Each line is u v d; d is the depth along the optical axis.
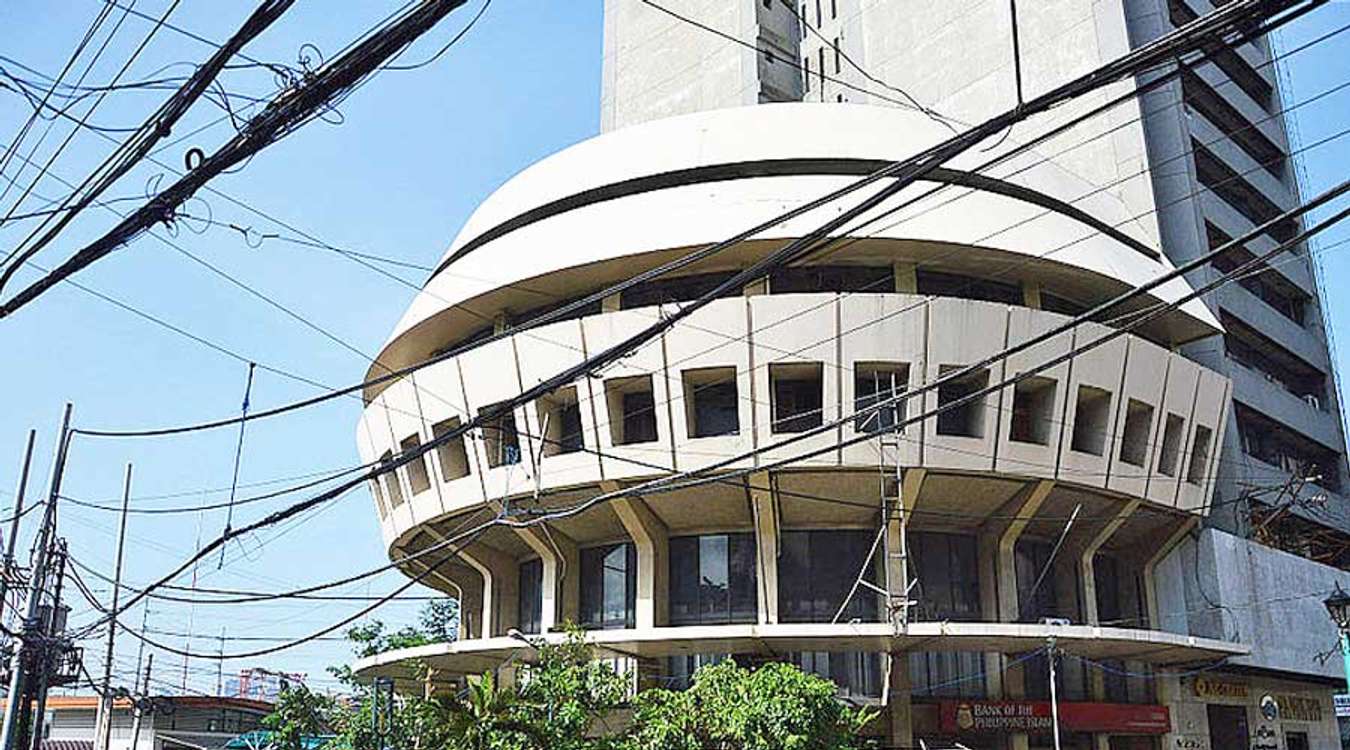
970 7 56.62
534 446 34.12
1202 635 40.00
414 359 40.31
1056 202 38.62
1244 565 41.84
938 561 36.56
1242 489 45.88
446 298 37.47
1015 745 36.22
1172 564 41.38
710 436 33.78
